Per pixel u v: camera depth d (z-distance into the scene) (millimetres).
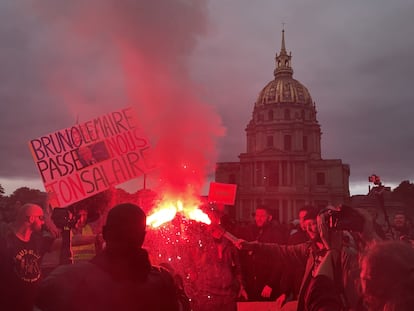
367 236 2389
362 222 2393
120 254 2072
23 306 3756
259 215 6895
